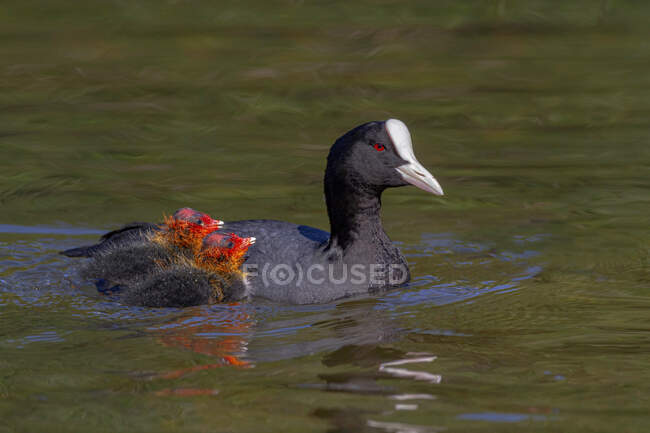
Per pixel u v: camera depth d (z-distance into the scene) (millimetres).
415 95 20828
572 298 11102
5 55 23172
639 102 20312
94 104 20078
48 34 24984
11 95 20469
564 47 24484
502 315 10500
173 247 11938
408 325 10172
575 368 8758
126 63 22812
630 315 10406
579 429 7414
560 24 26438
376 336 9773
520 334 9812
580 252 12922
